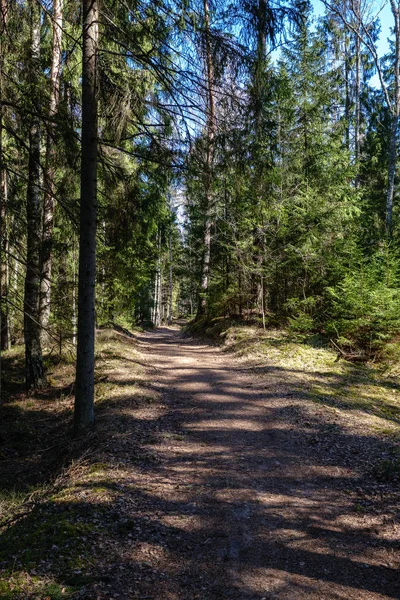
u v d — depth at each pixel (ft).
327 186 56.39
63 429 30.07
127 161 36.35
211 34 23.41
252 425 28.17
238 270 60.70
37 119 32.27
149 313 138.10
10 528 15.78
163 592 12.28
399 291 44.78
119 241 31.78
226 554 14.40
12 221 32.50
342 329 48.78
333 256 54.13
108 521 15.92
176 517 16.80
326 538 15.34
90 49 25.75
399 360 43.47
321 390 35.09
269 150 26.84
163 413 30.55
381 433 25.67
